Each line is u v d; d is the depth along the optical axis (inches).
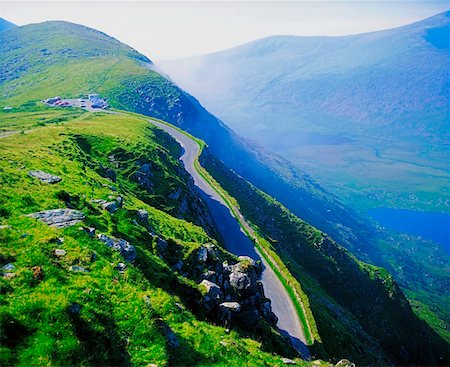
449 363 6417.3
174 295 1242.0
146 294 1083.9
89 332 797.2
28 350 683.4
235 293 1701.5
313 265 6013.8
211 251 1850.4
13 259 956.6
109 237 1305.4
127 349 824.9
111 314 893.8
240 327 1438.2
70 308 816.3
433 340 6875.0
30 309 768.3
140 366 795.4
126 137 4648.1
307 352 2080.5
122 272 1122.0
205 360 943.0
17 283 861.8
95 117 7130.9
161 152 4574.3
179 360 874.1
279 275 3029.0
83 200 1643.7
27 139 3408.0
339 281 6028.5
